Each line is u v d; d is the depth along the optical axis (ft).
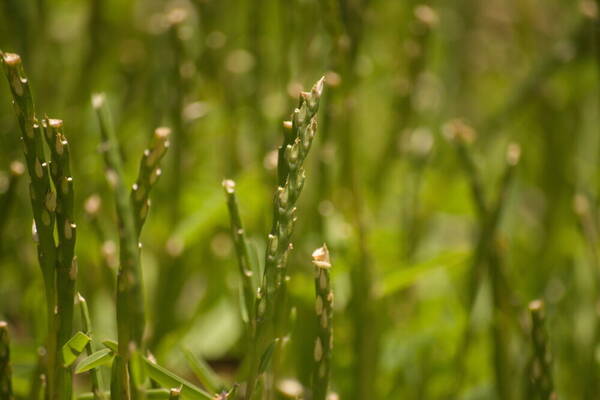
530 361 1.55
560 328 1.90
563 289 1.92
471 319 1.69
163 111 1.93
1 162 1.99
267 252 1.33
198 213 1.89
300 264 1.84
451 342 1.90
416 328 1.92
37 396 1.51
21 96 1.31
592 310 2.00
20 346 1.68
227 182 1.43
